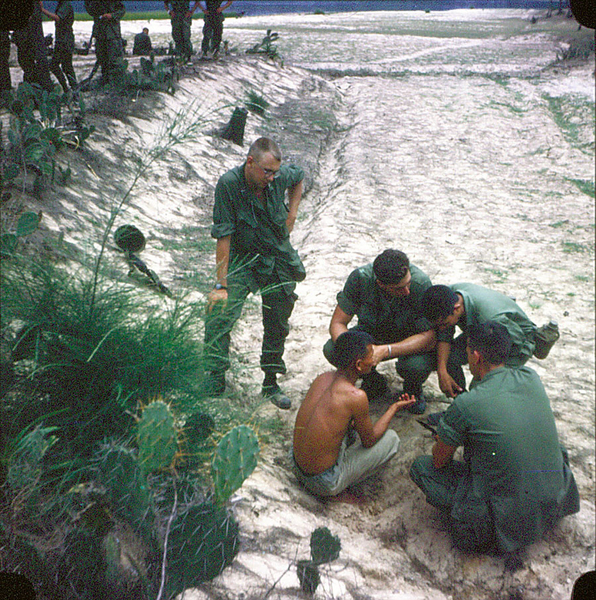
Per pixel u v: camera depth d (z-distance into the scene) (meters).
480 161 10.73
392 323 3.65
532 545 2.99
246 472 2.11
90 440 2.28
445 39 24.41
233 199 3.32
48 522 2.03
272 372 3.78
